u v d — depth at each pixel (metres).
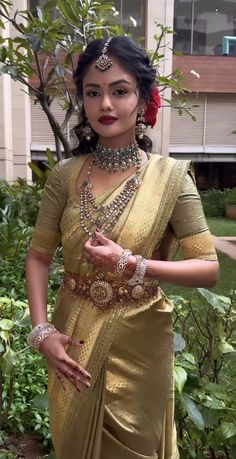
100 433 1.41
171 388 1.57
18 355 2.31
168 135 14.55
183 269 1.33
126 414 1.42
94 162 1.47
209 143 17.45
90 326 1.41
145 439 1.46
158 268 1.30
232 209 15.50
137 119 1.49
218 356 2.11
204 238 1.39
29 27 3.36
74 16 3.29
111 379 1.41
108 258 1.26
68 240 1.42
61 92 3.85
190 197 1.40
